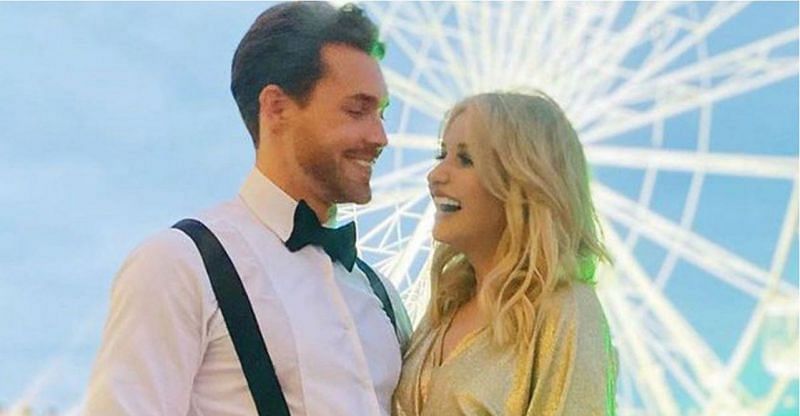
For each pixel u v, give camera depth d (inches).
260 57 150.6
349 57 149.5
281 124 148.9
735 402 582.2
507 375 146.6
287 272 142.4
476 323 154.6
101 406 130.3
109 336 134.3
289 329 138.6
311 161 147.9
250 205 147.4
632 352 592.4
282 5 152.0
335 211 157.2
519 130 153.3
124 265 137.3
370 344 149.1
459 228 156.3
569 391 143.1
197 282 135.9
